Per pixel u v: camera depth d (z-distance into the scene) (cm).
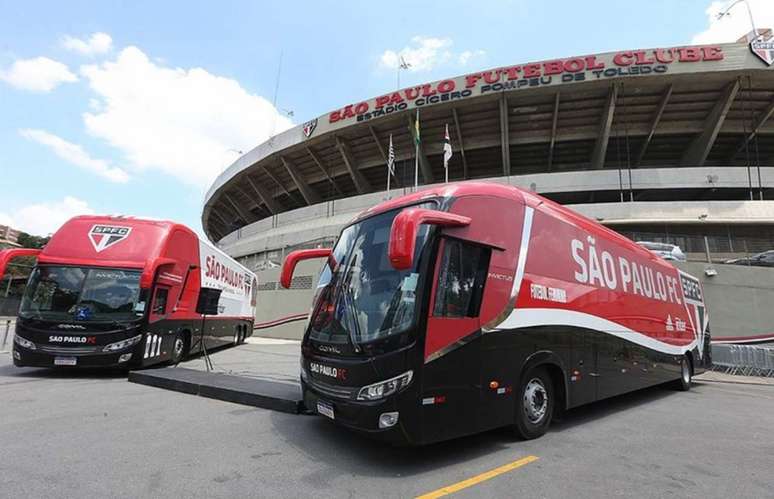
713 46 2838
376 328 468
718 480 448
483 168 3891
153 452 472
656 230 2791
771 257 2111
